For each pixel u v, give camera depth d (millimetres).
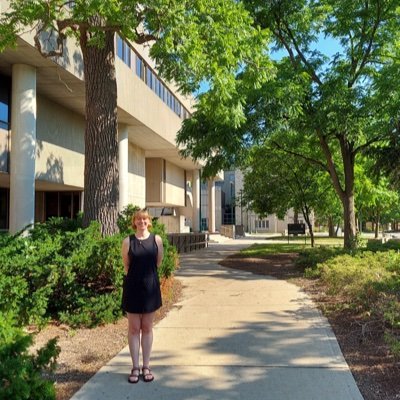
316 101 14078
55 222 9516
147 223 4871
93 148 9172
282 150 19219
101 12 7680
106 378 4773
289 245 25297
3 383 3014
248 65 9773
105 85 9297
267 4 15328
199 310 7766
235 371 4930
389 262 10547
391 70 13359
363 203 25203
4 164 14383
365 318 6672
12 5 8875
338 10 15258
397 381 4594
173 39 8445
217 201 65375
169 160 35250
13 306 5773
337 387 4488
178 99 29719
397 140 14781
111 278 7156
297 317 7215
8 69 14336
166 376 4812
